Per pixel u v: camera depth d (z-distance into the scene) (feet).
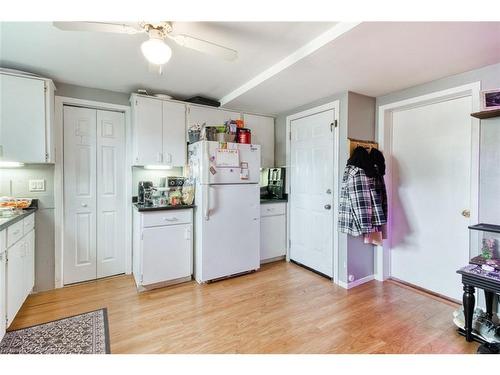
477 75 6.84
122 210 9.80
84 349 5.60
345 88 8.41
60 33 5.68
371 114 9.29
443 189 8.01
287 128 11.54
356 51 5.92
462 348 5.63
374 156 8.50
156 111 9.54
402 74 7.25
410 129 8.82
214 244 9.17
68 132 8.81
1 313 5.45
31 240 7.76
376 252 9.45
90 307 7.43
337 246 9.12
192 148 9.80
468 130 7.43
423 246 8.57
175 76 8.19
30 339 5.91
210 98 10.48
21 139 7.30
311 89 8.52
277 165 12.37
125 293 8.33
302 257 10.88
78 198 9.02
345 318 6.87
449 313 7.10
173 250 8.93
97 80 8.43
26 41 6.00
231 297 8.09
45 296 8.08
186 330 6.33
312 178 10.28
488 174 6.63
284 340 5.94
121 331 6.28
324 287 8.84
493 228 6.13
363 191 8.15
